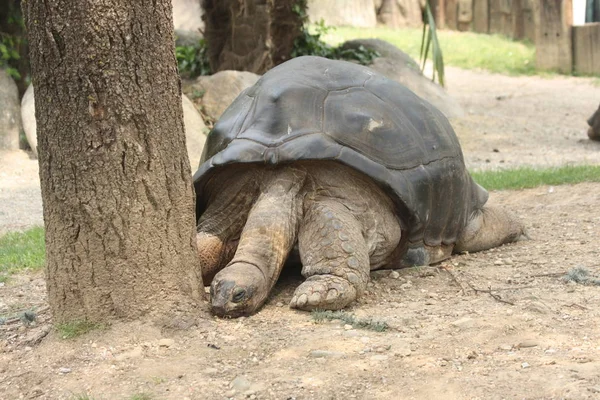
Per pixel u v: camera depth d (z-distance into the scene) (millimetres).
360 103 5863
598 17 26547
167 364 4359
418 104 6352
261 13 16328
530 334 4512
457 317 4918
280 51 16922
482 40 29047
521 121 18047
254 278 5047
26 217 10305
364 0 31250
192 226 5062
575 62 25344
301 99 5754
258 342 4590
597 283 5516
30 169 13531
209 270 5730
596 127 15570
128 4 4531
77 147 4578
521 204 9344
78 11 4445
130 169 4668
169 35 4758
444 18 31406
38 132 4684
